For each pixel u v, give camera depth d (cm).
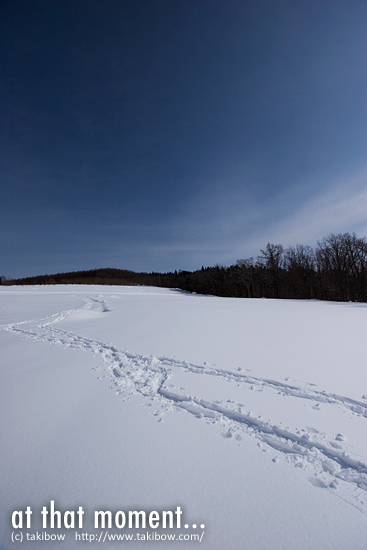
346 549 156
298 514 179
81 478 217
